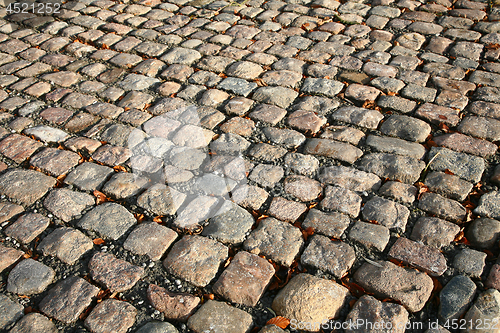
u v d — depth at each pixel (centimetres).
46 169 314
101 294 230
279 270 242
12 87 407
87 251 255
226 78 404
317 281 229
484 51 414
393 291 222
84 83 409
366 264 239
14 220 276
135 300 227
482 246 243
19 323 216
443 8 494
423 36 448
